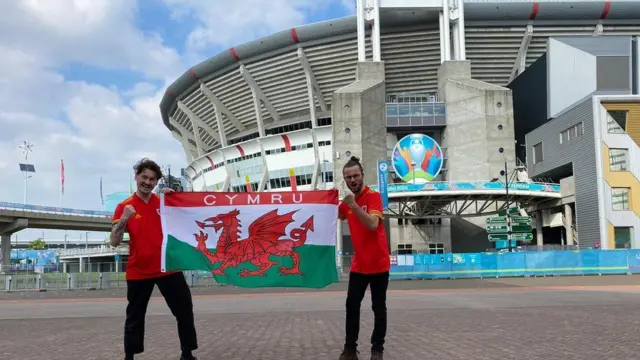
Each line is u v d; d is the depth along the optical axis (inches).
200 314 576.1
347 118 2488.9
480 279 1406.3
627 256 1471.5
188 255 246.4
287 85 3193.9
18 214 2438.5
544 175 2176.4
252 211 259.0
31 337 383.9
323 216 262.4
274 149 3065.9
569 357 254.2
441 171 2691.9
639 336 323.0
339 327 418.3
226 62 3193.9
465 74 2738.7
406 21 2881.4
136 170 231.9
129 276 229.3
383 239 236.5
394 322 434.3
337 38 2947.8
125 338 228.7
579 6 2812.5
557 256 1467.8
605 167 1745.8
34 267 1822.1
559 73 2287.2
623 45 2188.7
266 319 501.7
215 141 3882.9
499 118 2522.1
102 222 2955.2
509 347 287.3
